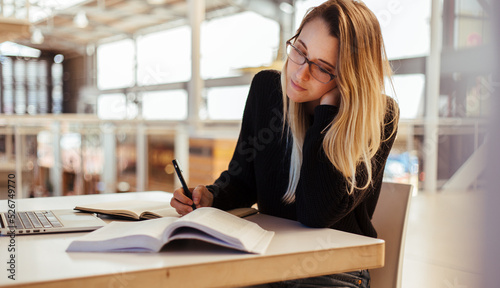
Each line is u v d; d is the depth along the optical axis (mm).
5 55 6574
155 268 463
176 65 5289
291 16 4062
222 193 922
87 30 6980
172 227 532
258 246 551
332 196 729
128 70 6449
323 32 770
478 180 606
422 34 3326
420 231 2221
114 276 448
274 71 1024
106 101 7023
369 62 781
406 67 3307
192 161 4453
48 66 7180
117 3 5961
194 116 4777
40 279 421
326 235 645
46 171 3395
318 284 719
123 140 4254
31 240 598
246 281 511
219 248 551
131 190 4441
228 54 4520
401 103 3369
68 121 3584
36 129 3225
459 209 2518
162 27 6152
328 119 773
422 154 3350
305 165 760
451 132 3086
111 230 589
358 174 772
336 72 771
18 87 6770
